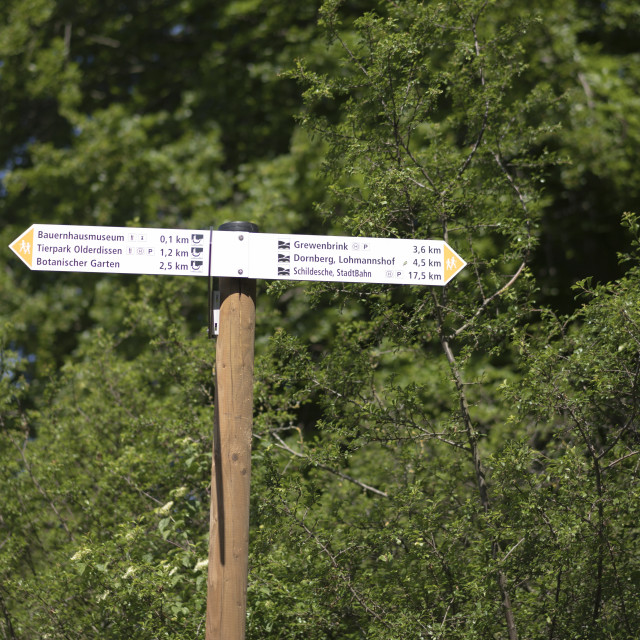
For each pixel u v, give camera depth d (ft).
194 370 20.56
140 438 20.33
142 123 39.83
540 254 38.22
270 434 19.48
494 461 14.76
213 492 12.45
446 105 24.34
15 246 12.25
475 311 16.52
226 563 12.13
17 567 19.98
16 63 41.83
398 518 16.99
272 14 39.60
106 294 37.27
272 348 17.12
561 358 15.26
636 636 14.56
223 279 12.78
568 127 33.94
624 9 38.42
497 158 18.01
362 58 17.19
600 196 38.19
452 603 15.16
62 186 39.19
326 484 20.03
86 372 23.03
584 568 14.61
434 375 23.36
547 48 34.99
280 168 36.22
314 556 16.10
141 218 37.83
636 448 14.94
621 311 14.17
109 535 19.02
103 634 17.08
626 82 37.45
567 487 14.47
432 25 17.63
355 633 15.96
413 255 12.94
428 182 16.84
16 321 38.73
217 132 39.11
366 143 16.61
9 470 20.56
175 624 16.19
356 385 17.51
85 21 43.70
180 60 43.39
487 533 15.28
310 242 12.74
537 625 15.16
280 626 16.07
